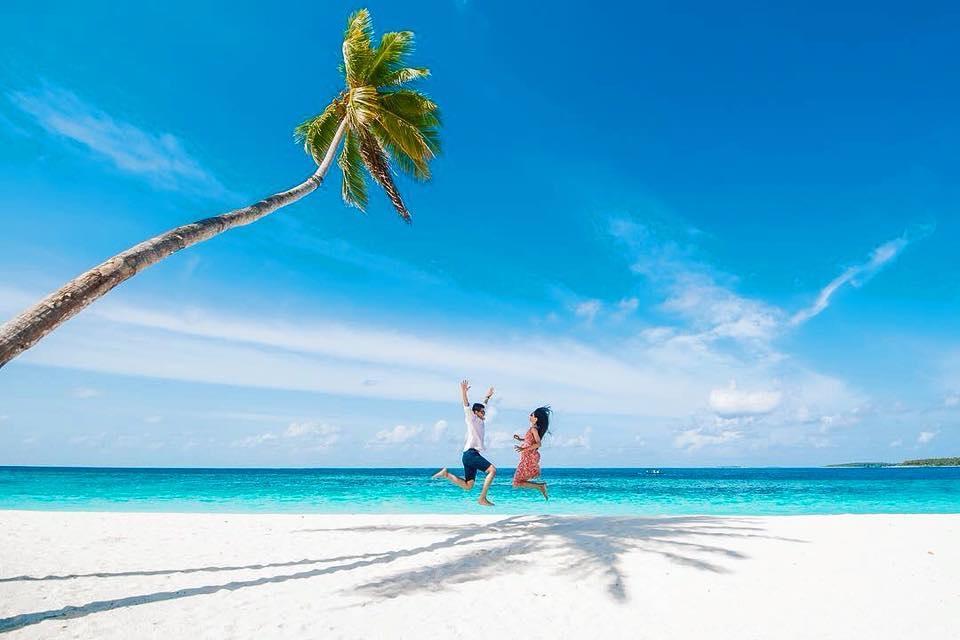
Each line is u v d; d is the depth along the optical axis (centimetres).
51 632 482
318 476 7144
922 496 3150
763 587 656
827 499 2922
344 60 1118
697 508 2278
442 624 520
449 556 815
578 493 3372
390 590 631
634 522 1182
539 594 619
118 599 585
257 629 498
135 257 597
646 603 591
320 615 540
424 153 1109
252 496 2794
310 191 940
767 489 4012
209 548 880
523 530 1063
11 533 1000
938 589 654
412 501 2473
